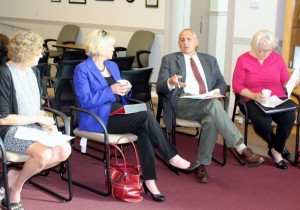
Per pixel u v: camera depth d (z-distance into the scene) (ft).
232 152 12.59
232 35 16.93
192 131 14.87
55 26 26.78
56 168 11.14
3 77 8.43
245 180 10.94
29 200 9.59
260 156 11.48
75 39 24.71
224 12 22.61
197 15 23.00
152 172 9.61
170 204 9.54
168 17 20.26
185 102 11.46
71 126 10.25
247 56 12.26
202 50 23.21
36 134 8.68
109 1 23.07
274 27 15.66
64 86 10.61
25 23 28.91
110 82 10.50
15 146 8.52
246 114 11.62
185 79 11.97
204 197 9.95
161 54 20.99
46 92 12.02
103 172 11.32
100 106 9.95
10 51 8.59
